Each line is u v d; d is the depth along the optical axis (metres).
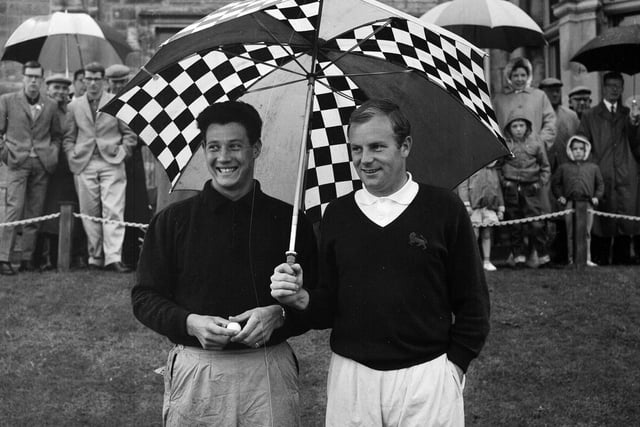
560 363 6.08
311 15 3.43
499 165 8.60
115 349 6.32
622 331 6.67
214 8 13.14
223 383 3.16
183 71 3.58
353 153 3.20
